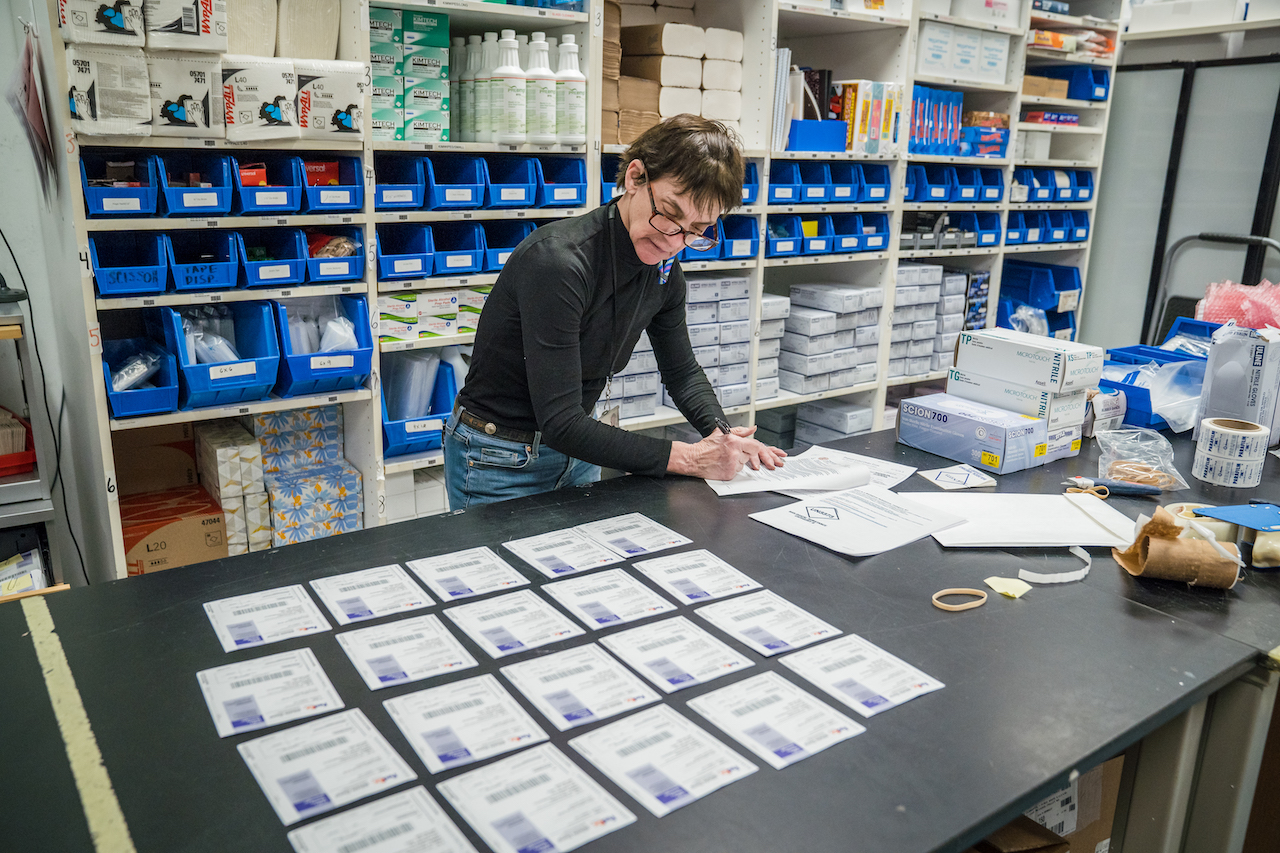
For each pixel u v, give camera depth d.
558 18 2.54
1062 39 3.73
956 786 0.84
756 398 3.29
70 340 2.30
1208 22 3.87
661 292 1.65
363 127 2.26
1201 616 1.21
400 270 2.45
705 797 0.82
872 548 1.38
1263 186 3.76
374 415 2.49
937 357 3.81
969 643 1.11
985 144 3.65
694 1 3.22
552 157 2.80
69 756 0.86
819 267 3.79
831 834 0.77
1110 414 2.03
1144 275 4.23
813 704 0.96
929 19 3.33
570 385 1.49
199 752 0.86
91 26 1.85
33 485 2.12
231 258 2.20
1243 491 1.71
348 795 0.81
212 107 2.04
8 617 1.11
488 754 0.87
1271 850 1.34
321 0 2.22
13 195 2.42
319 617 1.12
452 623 1.11
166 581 1.22
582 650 1.06
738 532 1.44
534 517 1.47
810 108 3.19
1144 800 1.23
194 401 2.22
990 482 1.71
